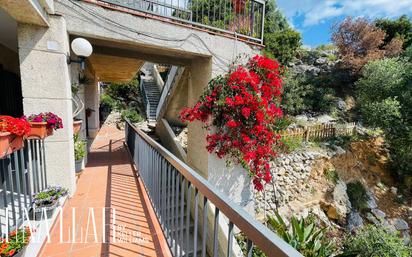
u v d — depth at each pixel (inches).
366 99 424.5
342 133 380.8
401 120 366.6
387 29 592.7
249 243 30.8
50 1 95.6
